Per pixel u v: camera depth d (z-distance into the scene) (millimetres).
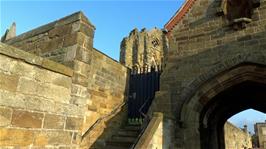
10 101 4516
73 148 5836
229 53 9562
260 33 9117
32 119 4918
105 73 12641
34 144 4914
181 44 10969
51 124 5336
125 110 13875
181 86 10281
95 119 11539
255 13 9508
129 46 34156
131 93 14570
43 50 7363
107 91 12656
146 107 13688
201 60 10164
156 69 15172
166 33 11531
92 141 10891
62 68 5719
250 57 8984
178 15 11391
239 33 9586
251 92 11695
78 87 6227
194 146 9172
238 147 23594
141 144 7512
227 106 13297
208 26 10492
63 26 7074
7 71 4512
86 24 6902
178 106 10055
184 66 10516
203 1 11062
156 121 8523
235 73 9211
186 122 9578
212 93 9695
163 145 8672
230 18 10195
